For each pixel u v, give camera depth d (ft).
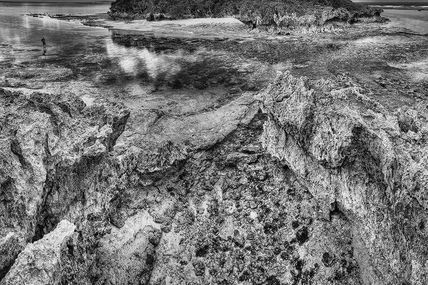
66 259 33.81
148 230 48.19
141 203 51.60
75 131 48.34
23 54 140.15
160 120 72.74
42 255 31.14
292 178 54.54
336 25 204.74
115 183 49.70
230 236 47.83
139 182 53.31
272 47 148.66
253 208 51.24
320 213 49.16
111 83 100.89
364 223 43.37
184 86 97.60
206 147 62.64
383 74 102.58
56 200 41.14
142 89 95.50
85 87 97.09
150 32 202.59
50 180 41.01
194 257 45.75
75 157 43.83
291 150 54.34
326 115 49.93
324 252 45.14
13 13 365.40
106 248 45.16
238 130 67.46
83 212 44.37
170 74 109.40
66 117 48.93
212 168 58.34
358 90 62.28
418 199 35.81
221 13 247.50
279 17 199.82
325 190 49.01
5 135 42.39
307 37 172.65
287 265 44.45
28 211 37.78
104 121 53.62
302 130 51.60
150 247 46.42
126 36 188.14
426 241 33.83
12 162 39.68
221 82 100.58
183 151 58.85
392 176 39.68
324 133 49.24
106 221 47.55
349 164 46.21
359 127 45.73
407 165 38.22
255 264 44.68
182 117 74.95
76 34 199.00
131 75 108.78
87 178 46.01
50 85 98.17
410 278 34.47
